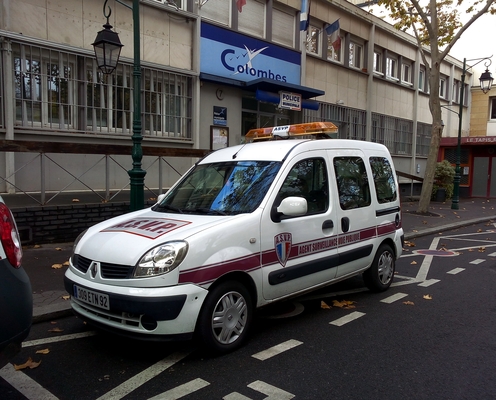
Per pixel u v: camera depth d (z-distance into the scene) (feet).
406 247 32.89
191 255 12.23
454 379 11.94
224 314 13.05
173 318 11.88
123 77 33.37
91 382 11.59
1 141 23.08
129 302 11.83
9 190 27.84
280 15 47.03
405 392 11.23
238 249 13.28
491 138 75.87
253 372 12.19
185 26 37.50
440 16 49.85
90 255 13.20
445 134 83.82
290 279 14.94
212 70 39.58
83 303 13.21
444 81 82.99
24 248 24.09
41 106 29.25
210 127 39.88
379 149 21.15
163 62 36.06
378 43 62.85
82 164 31.37
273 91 42.93
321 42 52.90
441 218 47.75
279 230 14.57
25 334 9.27
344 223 17.40
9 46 27.14
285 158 15.64
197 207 15.43
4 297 8.80
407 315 17.25
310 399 10.81
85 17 31.09
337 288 21.13
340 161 18.02
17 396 10.88
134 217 15.47
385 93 65.36
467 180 82.12
